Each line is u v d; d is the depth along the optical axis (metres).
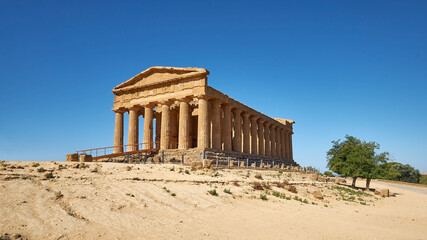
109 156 37.03
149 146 44.81
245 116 53.69
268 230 12.36
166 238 10.28
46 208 11.42
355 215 18.88
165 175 21.17
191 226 12.04
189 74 42.47
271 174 33.97
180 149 40.94
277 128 69.06
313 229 13.21
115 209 12.73
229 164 32.94
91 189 14.45
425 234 14.21
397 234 13.65
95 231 10.24
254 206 17.52
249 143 54.22
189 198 16.30
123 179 17.55
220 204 16.53
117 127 49.62
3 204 11.07
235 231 11.81
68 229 10.04
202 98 41.81
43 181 14.45
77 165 19.38
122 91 49.78
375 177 39.94
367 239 12.15
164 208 14.05
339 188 34.53
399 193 43.88
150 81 47.09
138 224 11.48
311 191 27.20
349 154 43.62
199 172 24.84
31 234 9.31
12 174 14.66
